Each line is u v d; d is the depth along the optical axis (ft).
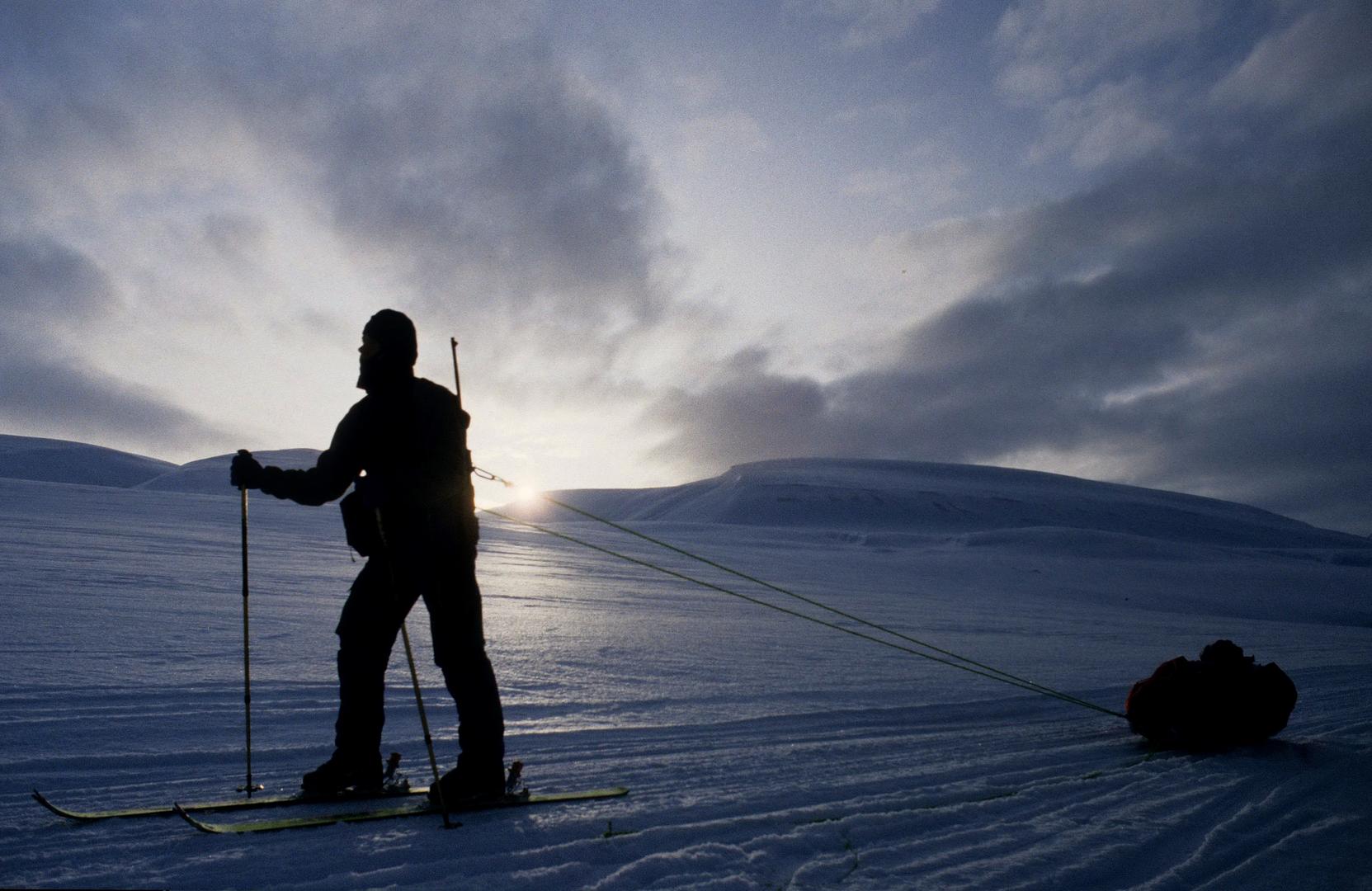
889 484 394.32
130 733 15.61
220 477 261.85
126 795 11.73
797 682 27.66
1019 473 492.95
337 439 11.27
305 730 16.92
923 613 66.28
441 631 11.41
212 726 16.69
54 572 40.27
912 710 23.94
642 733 18.29
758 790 12.91
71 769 13.10
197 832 9.72
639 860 9.32
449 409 11.70
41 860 8.63
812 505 343.05
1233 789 14.34
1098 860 10.21
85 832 9.65
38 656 22.36
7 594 32.50
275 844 9.30
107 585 37.81
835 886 8.94
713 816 11.32
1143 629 69.67
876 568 120.78
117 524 69.92
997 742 18.83
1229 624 87.92
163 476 269.44
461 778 11.21
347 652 11.57
